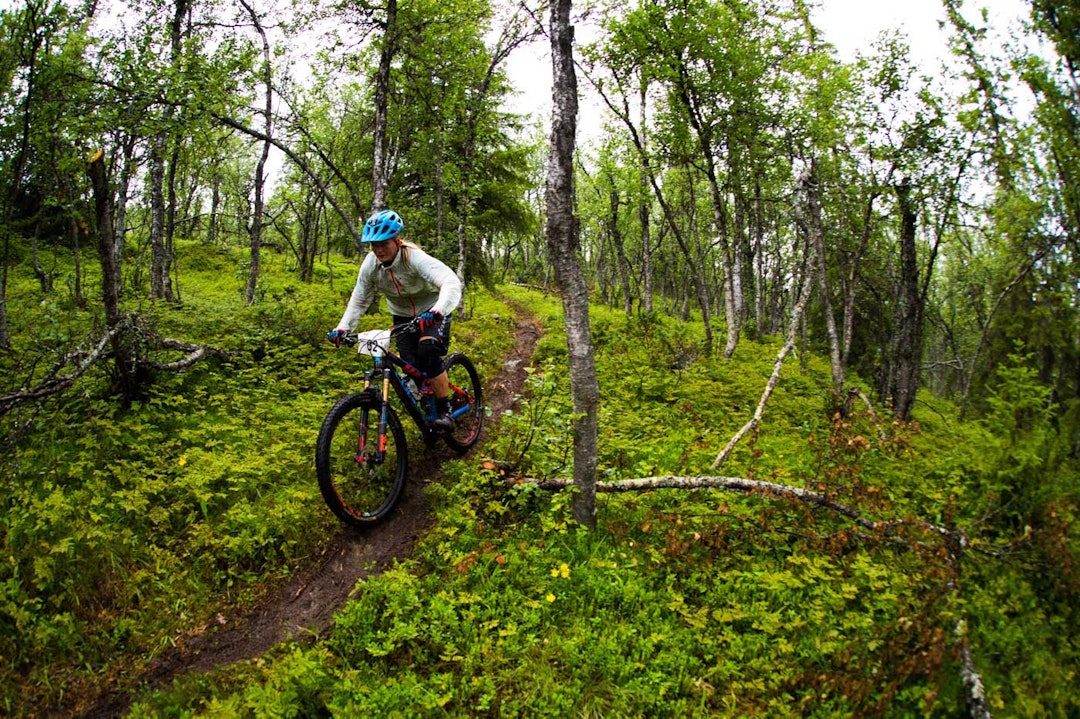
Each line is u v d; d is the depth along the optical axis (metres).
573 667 3.48
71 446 5.30
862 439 5.38
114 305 5.82
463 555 4.29
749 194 15.54
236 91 8.94
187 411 6.34
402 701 3.16
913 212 10.21
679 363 10.95
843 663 3.47
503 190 18.39
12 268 14.68
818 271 11.12
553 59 4.24
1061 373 6.00
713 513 4.86
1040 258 6.47
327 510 4.81
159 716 3.15
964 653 3.46
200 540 4.30
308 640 3.71
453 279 5.08
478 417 6.57
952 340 16.98
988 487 5.20
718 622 3.88
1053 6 5.33
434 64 11.89
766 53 11.81
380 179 9.97
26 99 7.43
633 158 13.59
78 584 3.83
